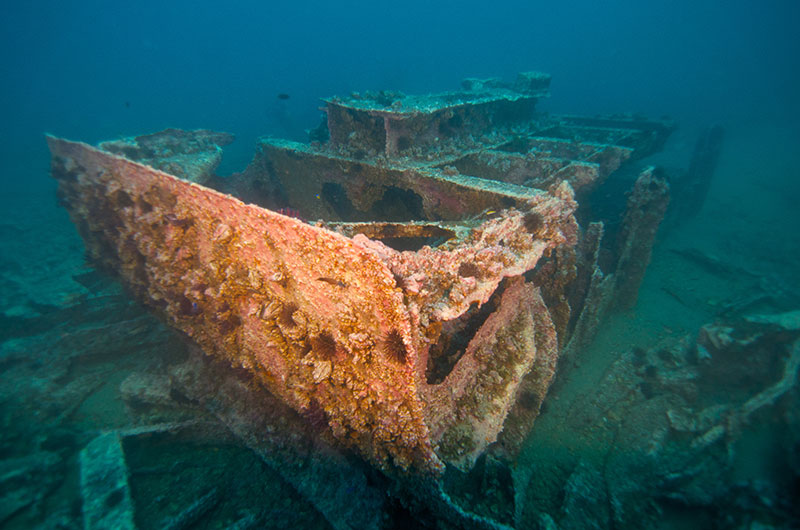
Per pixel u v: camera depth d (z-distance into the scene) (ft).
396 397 11.67
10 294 31.30
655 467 18.11
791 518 14.57
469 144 31.04
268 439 17.25
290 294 13.60
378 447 12.69
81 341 25.81
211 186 35.17
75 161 23.43
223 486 17.51
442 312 11.85
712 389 22.38
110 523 14.23
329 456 15.88
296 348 14.23
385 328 11.02
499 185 21.86
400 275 11.40
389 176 26.37
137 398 21.16
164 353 24.82
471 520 12.10
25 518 16.81
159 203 18.03
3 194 75.82
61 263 38.60
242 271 15.19
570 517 16.14
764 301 33.37
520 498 16.49
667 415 20.61
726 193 66.13
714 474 17.04
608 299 26.94
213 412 18.76
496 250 14.74
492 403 16.16
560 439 20.63
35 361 25.17
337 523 14.42
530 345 18.48
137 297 22.66
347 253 10.92
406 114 25.46
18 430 21.09
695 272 38.29
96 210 22.77
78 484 18.56
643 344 27.96
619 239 28.19
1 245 45.50
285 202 37.19
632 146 39.93
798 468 15.72
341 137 30.96
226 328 17.19
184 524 15.42
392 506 13.97
